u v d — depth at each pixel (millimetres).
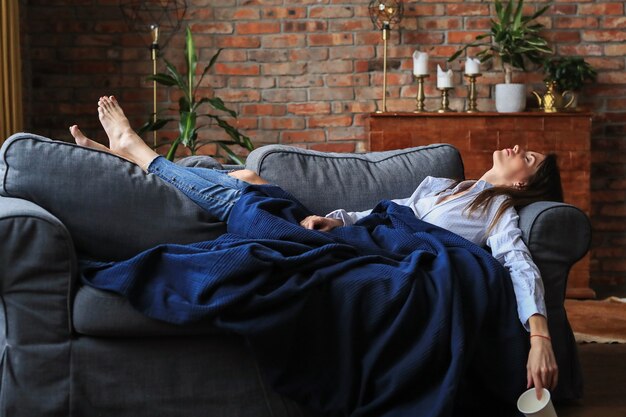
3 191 2367
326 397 2191
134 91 4852
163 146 4914
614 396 2623
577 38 4883
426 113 4434
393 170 2982
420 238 2441
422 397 2145
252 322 2109
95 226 2375
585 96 4898
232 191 2529
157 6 4828
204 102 4902
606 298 4551
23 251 2125
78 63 4809
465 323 2229
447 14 4875
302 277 2205
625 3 4859
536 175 2738
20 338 2139
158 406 2189
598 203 4938
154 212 2438
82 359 2162
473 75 4656
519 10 4660
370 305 2178
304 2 4863
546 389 2129
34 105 4812
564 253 2430
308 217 2551
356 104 4910
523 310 2238
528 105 4883
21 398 2135
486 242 2557
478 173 4480
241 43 4875
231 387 2217
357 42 4887
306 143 4934
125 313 2137
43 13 4781
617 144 4906
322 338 2191
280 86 4902
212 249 2283
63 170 2379
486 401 2355
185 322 2113
